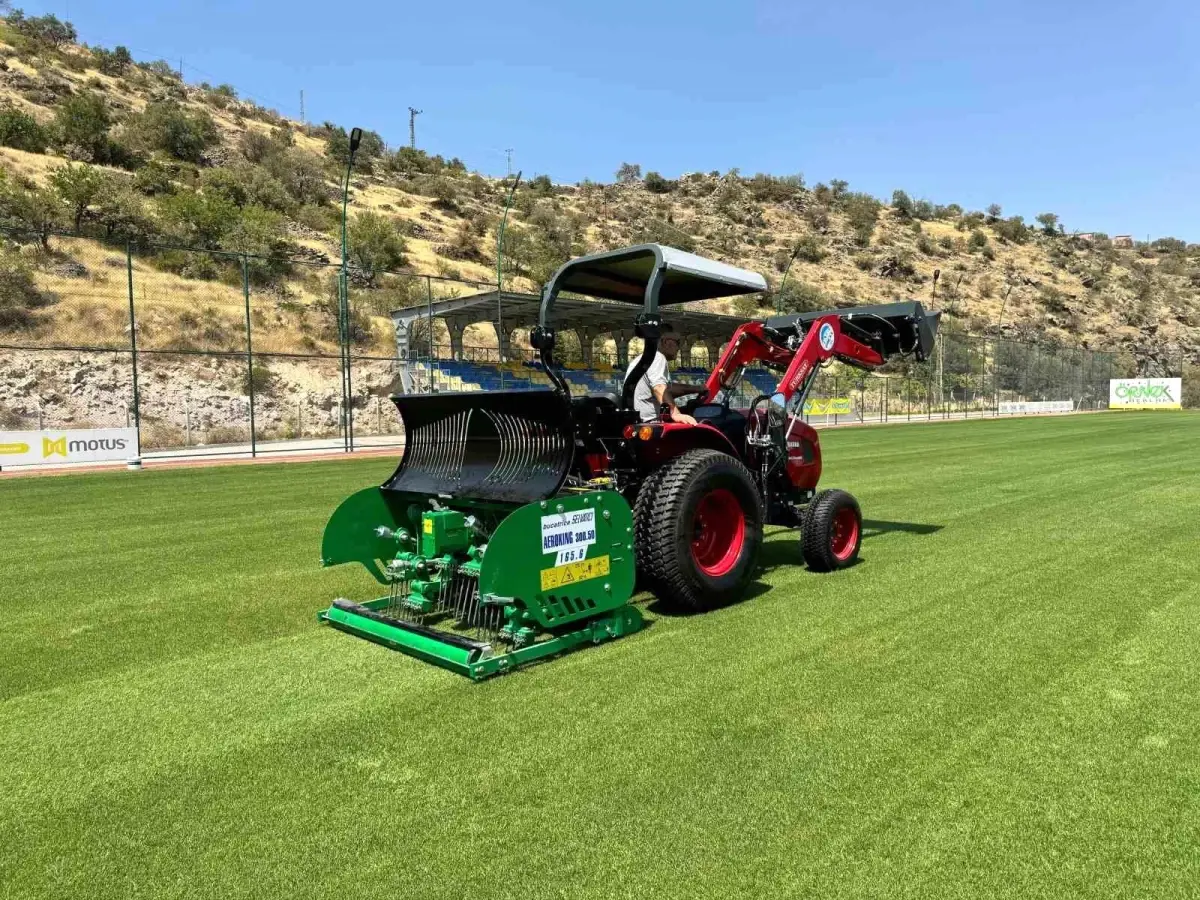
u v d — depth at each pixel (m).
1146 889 2.22
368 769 2.96
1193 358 70.25
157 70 62.75
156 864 2.40
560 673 3.91
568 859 2.38
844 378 42.25
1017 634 4.44
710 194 86.38
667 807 2.66
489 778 2.87
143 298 27.30
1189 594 5.25
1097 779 2.82
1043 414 46.31
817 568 5.93
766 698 3.56
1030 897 2.19
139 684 3.88
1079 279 80.69
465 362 29.42
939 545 6.91
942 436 23.38
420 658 4.18
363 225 41.44
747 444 5.68
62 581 6.00
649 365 4.80
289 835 2.54
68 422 22.97
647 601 5.19
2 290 24.48
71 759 3.10
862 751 3.04
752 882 2.26
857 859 2.36
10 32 54.44
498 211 59.66
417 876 2.31
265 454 19.98
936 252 79.75
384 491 5.02
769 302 53.25
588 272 4.97
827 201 89.00
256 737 3.26
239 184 41.34
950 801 2.68
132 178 37.97
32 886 2.31
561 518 4.09
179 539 7.72
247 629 4.76
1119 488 10.60
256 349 27.69
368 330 31.55
